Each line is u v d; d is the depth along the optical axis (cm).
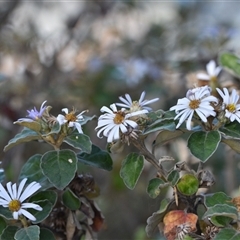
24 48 123
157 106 104
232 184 83
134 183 59
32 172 64
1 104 106
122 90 116
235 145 60
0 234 60
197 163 82
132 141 60
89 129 100
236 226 59
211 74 74
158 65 120
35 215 60
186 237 59
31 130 62
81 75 119
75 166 59
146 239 91
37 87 115
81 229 64
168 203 60
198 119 60
